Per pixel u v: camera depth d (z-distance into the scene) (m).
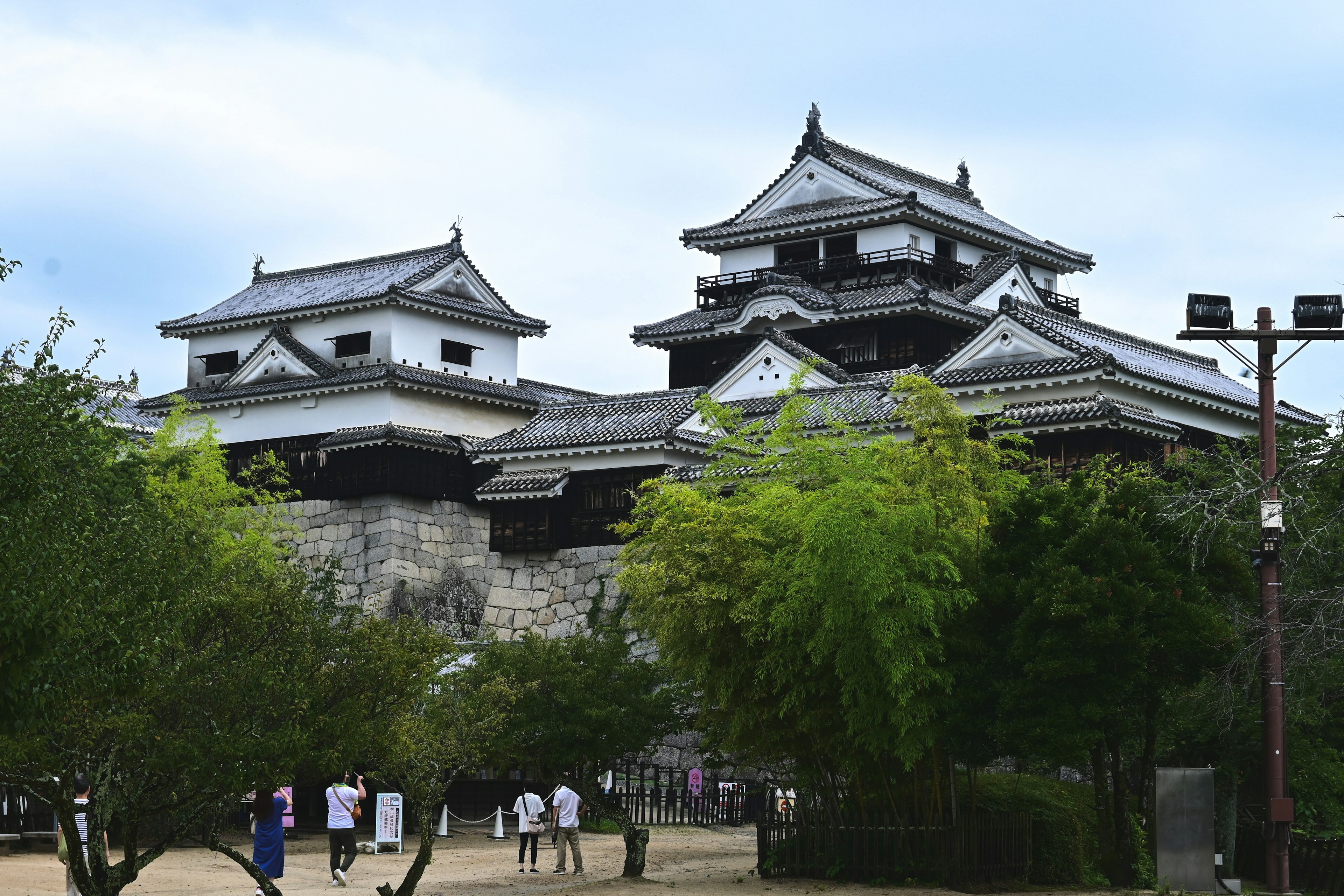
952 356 47.53
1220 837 26.33
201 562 17.78
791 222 62.50
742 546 25.86
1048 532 24.50
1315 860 24.62
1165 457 43.75
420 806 21.56
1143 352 51.84
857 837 25.77
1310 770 27.03
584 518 51.69
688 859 30.98
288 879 26.41
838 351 58.28
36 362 15.05
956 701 24.08
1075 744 22.81
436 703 29.89
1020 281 61.56
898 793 26.77
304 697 16.70
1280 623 21.77
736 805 40.41
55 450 14.52
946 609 24.20
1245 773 27.56
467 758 25.81
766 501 26.42
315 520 56.06
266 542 42.28
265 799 22.47
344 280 61.50
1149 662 23.62
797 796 28.70
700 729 29.27
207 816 18.95
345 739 17.22
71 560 14.02
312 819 37.78
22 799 29.39
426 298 57.66
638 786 44.41
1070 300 65.75
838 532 23.42
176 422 45.84
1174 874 22.28
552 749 29.73
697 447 50.62
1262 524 22.02
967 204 69.88
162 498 33.88
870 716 24.27
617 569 50.34
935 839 25.19
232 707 16.36
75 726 14.97
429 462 55.69
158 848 16.56
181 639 15.98
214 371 61.88
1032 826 26.16
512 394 58.88
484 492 52.44
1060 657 22.97
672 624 25.94
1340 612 22.61
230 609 17.06
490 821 39.22
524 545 52.66
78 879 15.54
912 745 24.03
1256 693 25.08
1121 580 23.19
